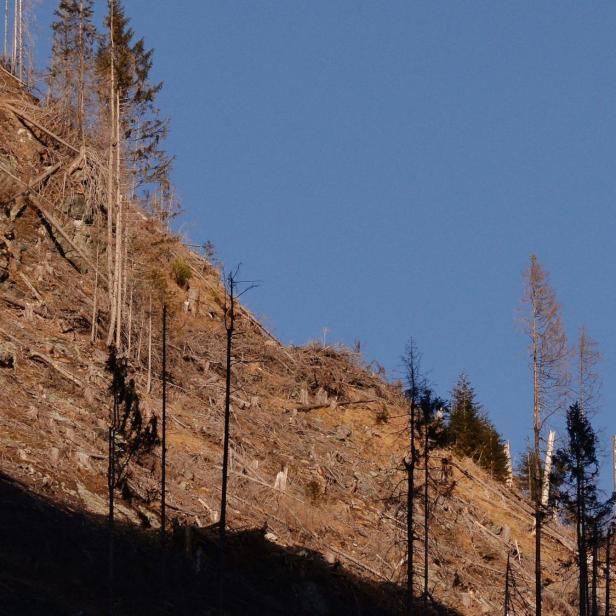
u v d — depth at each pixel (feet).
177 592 151.12
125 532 162.40
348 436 232.53
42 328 215.31
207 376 231.30
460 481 237.25
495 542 219.20
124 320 231.30
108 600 140.15
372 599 178.70
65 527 154.61
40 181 244.63
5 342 197.36
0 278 219.82
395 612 177.78
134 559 155.12
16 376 192.65
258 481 196.24
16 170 243.60
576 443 169.99
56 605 134.51
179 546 164.25
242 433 215.51
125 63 244.83
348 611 170.81
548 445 202.28
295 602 164.76
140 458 183.52
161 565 152.56
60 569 144.25
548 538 231.50
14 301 217.36
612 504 168.96
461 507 223.10
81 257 240.53
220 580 145.07
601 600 205.87
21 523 150.61
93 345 217.15
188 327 244.63
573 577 210.18
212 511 182.19
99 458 179.11
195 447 200.64
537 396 187.32
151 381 218.18
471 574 206.59
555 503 181.47
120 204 233.35
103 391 199.62
